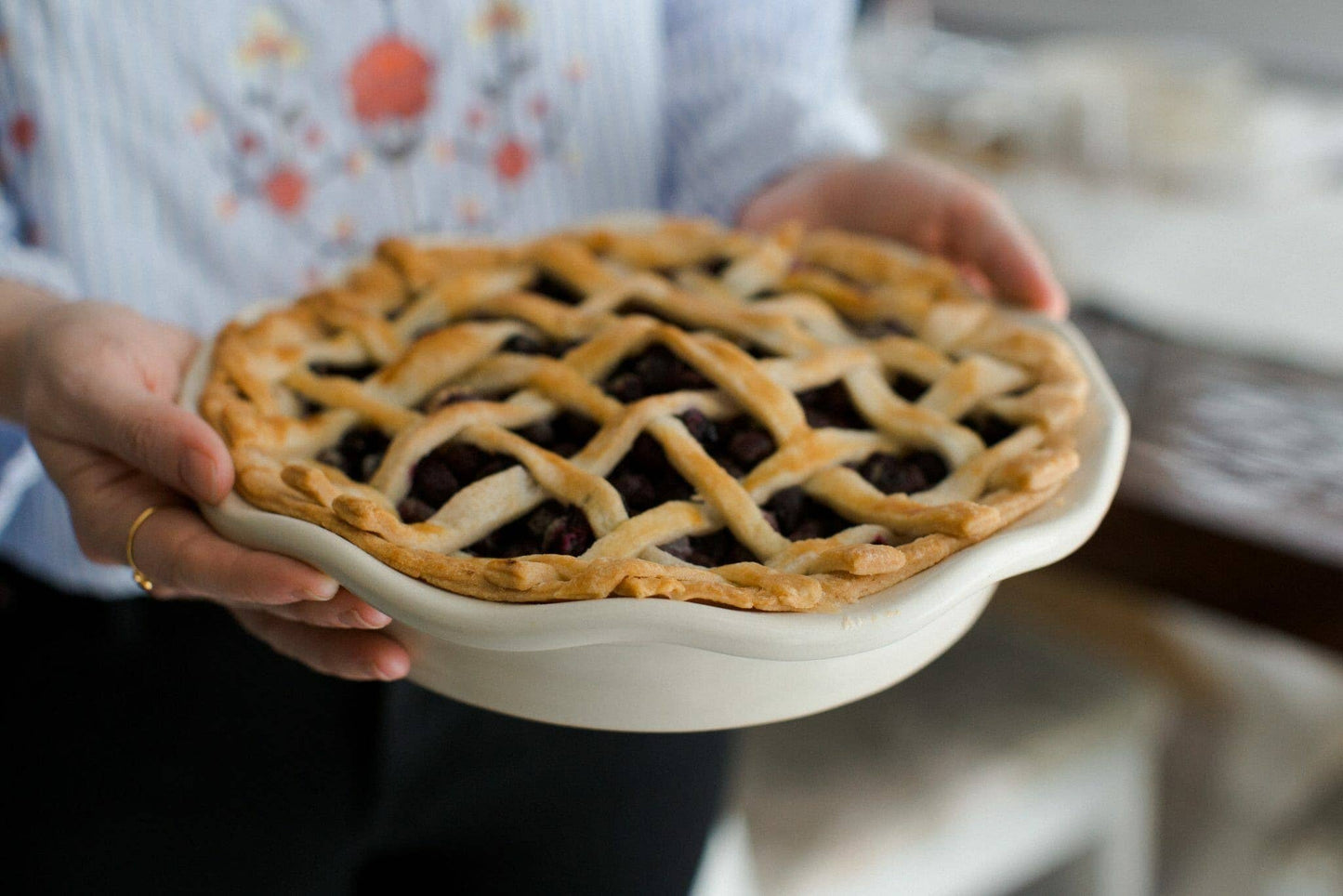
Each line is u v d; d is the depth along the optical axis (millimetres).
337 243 708
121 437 533
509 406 566
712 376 568
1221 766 919
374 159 704
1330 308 958
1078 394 575
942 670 837
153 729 653
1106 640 934
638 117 750
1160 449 754
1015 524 531
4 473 623
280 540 518
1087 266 1036
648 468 554
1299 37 1498
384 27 685
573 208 753
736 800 779
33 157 649
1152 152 1161
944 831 777
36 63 636
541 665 514
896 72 1364
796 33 761
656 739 688
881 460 563
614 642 496
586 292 625
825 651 495
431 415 559
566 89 727
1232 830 922
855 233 726
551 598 498
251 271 692
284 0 665
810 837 766
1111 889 842
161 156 661
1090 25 1612
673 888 716
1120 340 863
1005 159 1206
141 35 645
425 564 507
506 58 710
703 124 771
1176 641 914
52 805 650
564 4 709
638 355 589
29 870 653
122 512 549
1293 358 857
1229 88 1202
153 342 586
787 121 749
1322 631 693
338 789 655
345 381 584
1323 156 1195
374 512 519
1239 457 749
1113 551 735
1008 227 663
